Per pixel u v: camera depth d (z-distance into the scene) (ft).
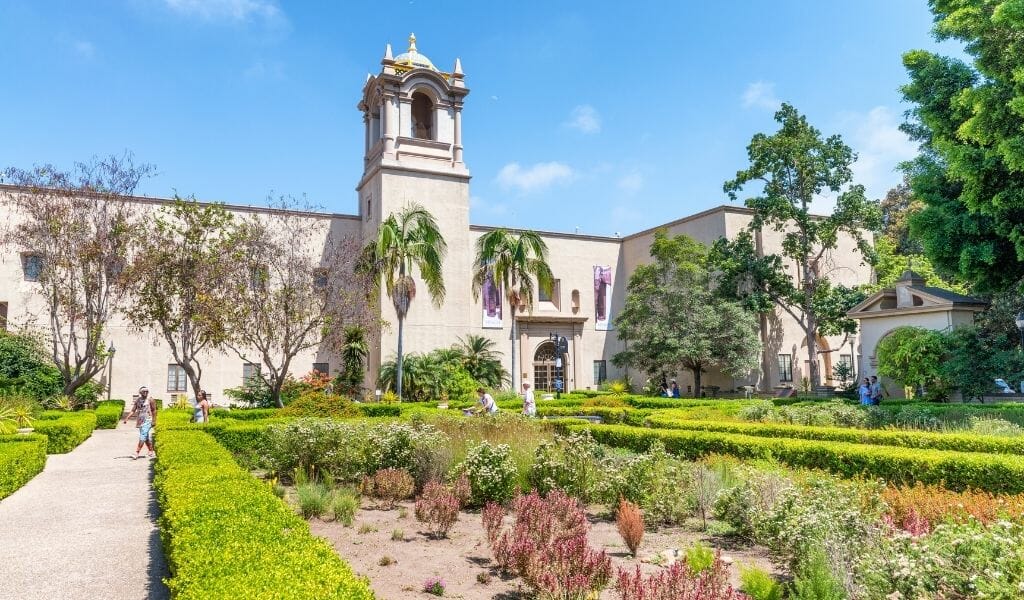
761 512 24.29
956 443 36.86
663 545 25.54
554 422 52.95
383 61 127.44
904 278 92.79
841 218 110.01
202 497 22.95
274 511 21.22
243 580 13.91
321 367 120.57
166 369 112.27
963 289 121.29
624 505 24.88
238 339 85.35
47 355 88.12
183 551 16.60
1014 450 34.42
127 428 85.56
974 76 64.80
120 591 21.27
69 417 70.13
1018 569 15.40
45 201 84.48
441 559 23.62
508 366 135.44
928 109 67.51
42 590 21.42
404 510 31.12
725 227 124.98
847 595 16.85
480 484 31.91
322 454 37.99
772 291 116.26
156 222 86.28
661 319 115.65
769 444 37.99
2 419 57.98
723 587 18.33
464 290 127.54
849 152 110.83
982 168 59.67
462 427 43.42
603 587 18.99
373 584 20.70
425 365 108.17
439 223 126.62
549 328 141.08
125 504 35.70
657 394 125.59
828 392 112.16
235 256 83.56
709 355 112.88
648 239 145.79
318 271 90.94
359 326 99.09
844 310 111.45
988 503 24.54
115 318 109.29
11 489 38.55
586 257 149.18
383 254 94.79
